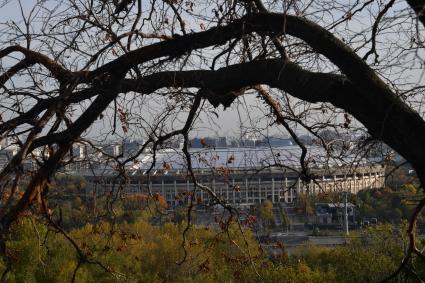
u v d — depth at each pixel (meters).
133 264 19.19
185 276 18.77
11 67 6.50
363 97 5.04
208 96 6.03
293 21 5.37
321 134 7.03
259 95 6.99
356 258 22.78
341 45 5.05
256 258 8.27
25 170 6.48
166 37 6.63
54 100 6.01
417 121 4.82
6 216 6.01
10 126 6.22
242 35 5.64
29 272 18.41
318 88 5.17
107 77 6.27
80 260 6.55
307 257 25.11
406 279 5.82
